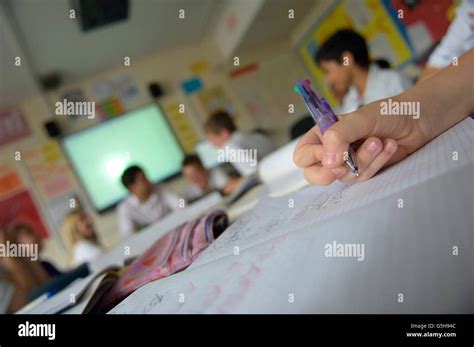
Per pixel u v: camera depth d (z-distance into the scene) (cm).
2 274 130
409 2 231
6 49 233
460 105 33
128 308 27
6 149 302
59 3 210
